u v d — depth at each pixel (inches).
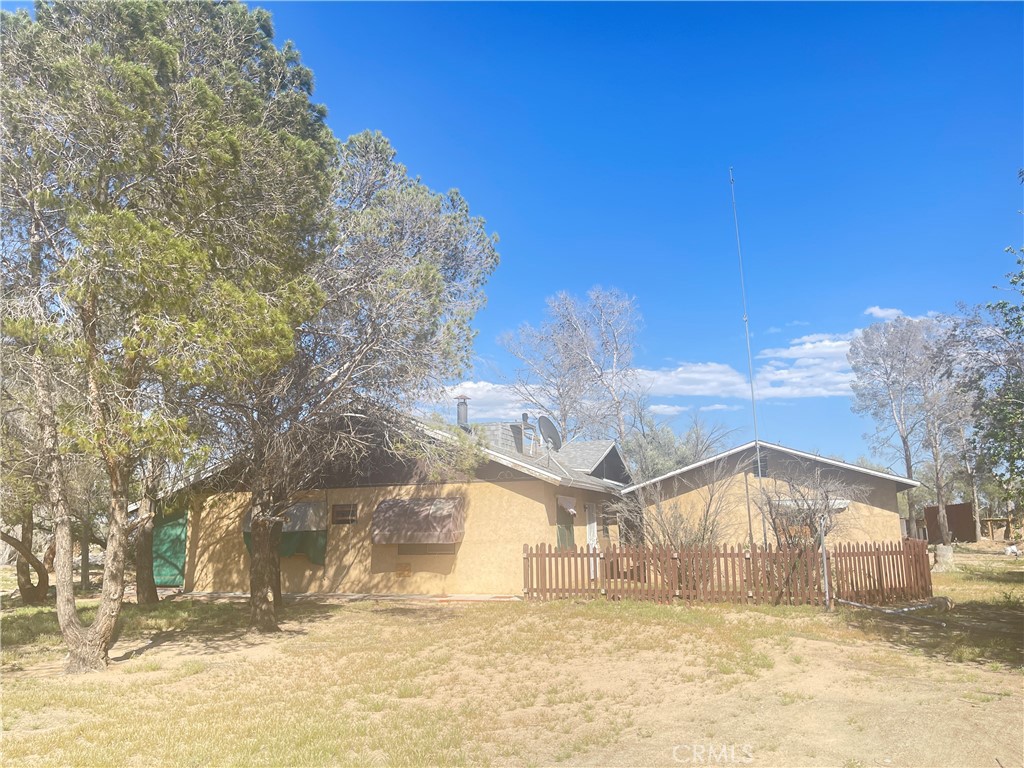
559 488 820.6
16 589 962.7
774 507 684.7
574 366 1547.7
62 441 397.7
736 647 428.5
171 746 262.5
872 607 585.6
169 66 404.8
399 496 807.7
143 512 456.4
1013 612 565.9
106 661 422.6
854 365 1996.8
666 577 636.1
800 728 263.7
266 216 454.0
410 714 301.3
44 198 368.8
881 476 845.8
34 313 366.6
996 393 558.9
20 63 395.5
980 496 2405.3
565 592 669.3
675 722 280.5
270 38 544.4
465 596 755.4
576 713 299.6
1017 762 217.9
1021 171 441.4
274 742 265.0
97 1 401.1
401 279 542.0
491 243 663.8
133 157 387.2
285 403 568.4
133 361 397.4
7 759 249.4
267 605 557.3
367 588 799.1
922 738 243.3
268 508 568.7
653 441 1403.8
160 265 362.0
